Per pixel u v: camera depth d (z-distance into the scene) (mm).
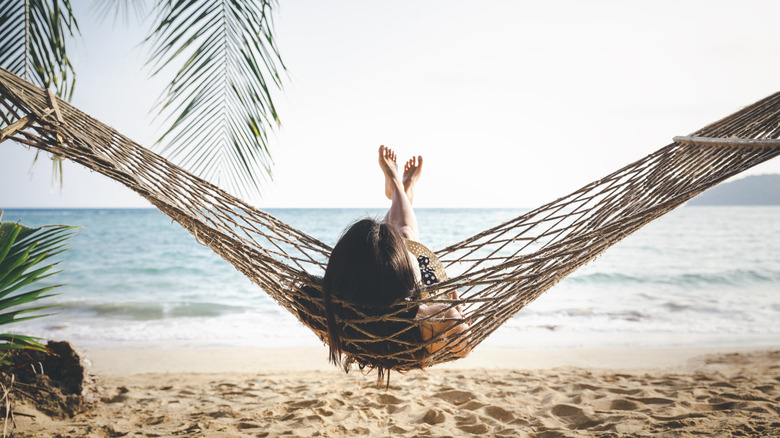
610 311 9094
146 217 47375
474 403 3445
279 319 8844
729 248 19344
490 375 4566
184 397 3898
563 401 3445
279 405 3596
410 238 2516
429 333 1839
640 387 3840
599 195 2555
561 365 5355
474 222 35812
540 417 3090
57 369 3439
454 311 1896
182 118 2562
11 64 2471
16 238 2047
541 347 6426
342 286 1682
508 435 2797
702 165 2094
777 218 37062
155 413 3432
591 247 1831
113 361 5691
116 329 7902
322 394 3914
